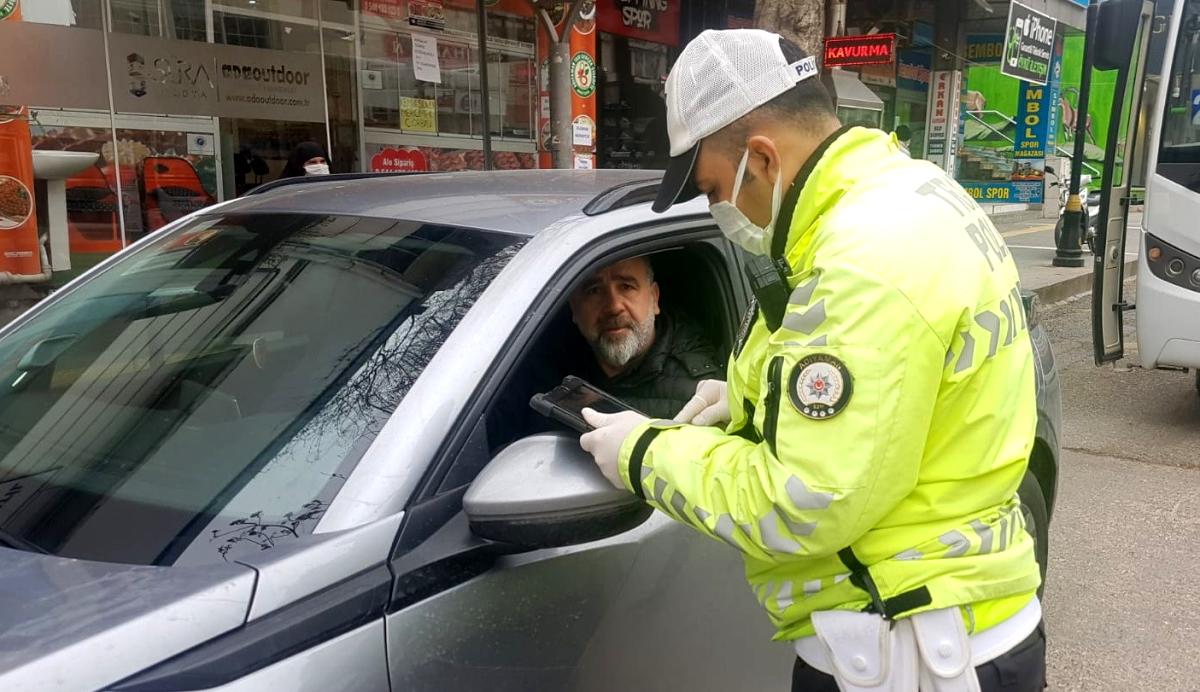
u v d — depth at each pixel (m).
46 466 1.87
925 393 1.29
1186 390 6.69
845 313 1.28
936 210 1.36
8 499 1.78
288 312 2.08
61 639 1.31
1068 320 9.43
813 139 1.44
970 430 1.38
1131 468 5.11
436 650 1.52
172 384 2.02
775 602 1.53
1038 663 1.50
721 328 2.46
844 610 1.44
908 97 18.16
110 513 1.68
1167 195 5.37
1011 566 1.45
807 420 1.29
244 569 1.45
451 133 9.14
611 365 2.40
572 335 2.42
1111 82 22.64
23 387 2.16
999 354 1.37
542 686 1.67
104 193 6.56
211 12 7.07
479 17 8.41
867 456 1.26
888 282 1.27
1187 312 5.36
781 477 1.31
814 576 1.46
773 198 1.46
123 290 2.40
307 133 7.82
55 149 6.28
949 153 19.05
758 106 1.42
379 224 2.23
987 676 1.43
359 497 1.58
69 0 6.24
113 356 2.17
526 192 2.34
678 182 1.52
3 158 5.93
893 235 1.30
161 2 6.75
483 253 1.99
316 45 7.81
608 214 2.11
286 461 1.71
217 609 1.37
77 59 6.28
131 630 1.32
